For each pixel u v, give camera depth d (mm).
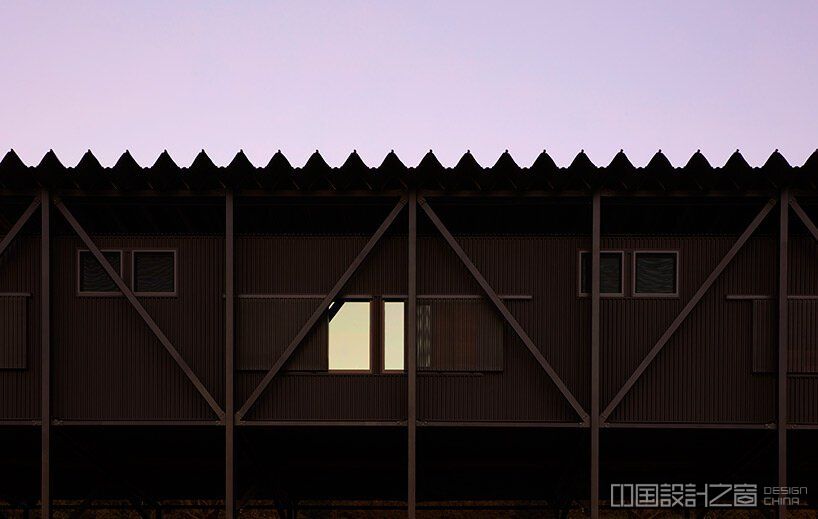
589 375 9039
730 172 8383
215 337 9109
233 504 8734
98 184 8664
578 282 9102
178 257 9148
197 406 9023
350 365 9195
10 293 9062
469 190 8719
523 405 9055
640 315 9102
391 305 9172
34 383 9062
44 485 8734
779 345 8836
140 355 9062
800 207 8922
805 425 8844
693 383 9039
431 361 9094
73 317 9078
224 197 8945
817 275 9094
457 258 9156
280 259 9188
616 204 9266
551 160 8352
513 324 8859
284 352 8922
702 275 9109
